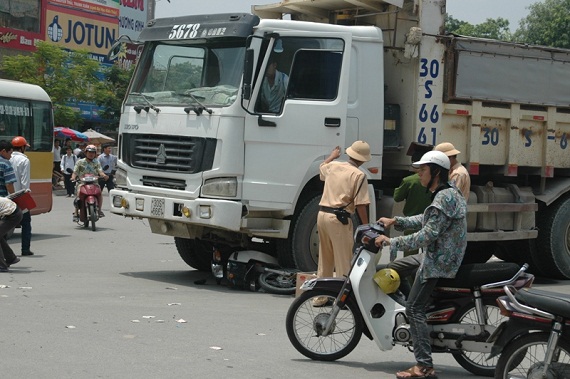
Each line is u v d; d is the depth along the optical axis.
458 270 8.74
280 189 13.64
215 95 13.71
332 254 12.52
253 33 13.49
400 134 15.09
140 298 12.91
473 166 15.67
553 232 17.00
